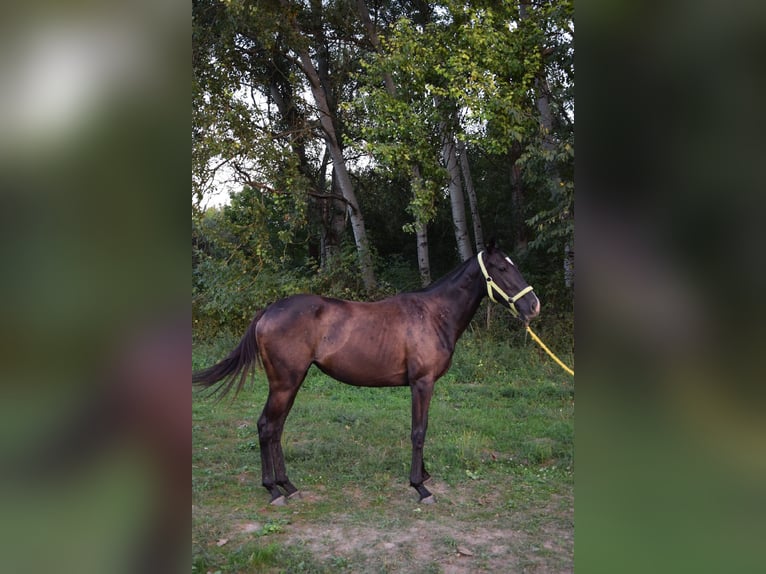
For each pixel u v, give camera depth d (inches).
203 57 382.9
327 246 495.8
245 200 411.2
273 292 390.9
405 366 159.6
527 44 291.0
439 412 235.0
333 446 193.9
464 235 411.8
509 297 159.6
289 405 156.9
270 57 431.2
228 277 388.2
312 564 118.1
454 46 311.6
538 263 397.1
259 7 383.9
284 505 150.3
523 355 318.3
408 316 159.9
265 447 154.3
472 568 117.8
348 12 428.8
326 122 451.2
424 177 366.9
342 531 135.2
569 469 174.9
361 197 520.1
